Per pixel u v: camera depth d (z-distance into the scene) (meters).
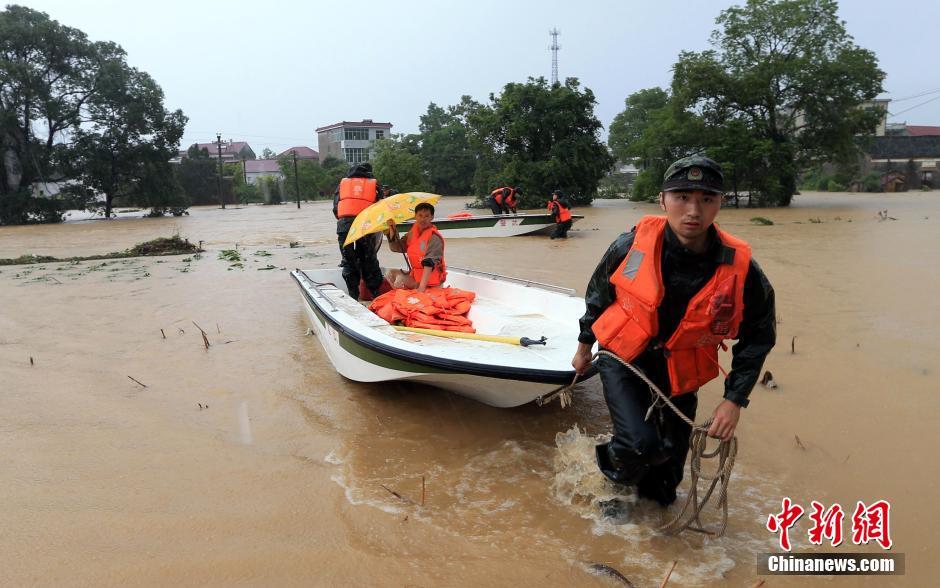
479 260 12.59
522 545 2.89
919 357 5.34
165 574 2.73
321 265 12.43
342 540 2.96
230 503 3.33
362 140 84.81
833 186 51.25
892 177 49.19
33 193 35.75
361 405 4.70
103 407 4.77
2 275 11.97
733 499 3.27
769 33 29.44
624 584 2.60
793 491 3.33
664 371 2.84
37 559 2.85
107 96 37.00
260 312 7.96
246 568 2.76
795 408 4.39
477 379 3.92
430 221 5.90
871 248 12.58
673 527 2.96
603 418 4.37
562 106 34.25
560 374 3.61
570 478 3.36
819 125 29.58
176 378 5.41
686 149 32.06
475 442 4.02
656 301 2.59
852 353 5.51
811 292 8.12
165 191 39.72
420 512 3.19
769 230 17.28
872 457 3.66
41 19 35.84
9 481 3.61
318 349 6.22
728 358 5.74
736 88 29.23
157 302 8.77
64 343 6.60
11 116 33.34
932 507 3.14
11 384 5.30
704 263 2.57
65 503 3.35
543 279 9.99
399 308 5.24
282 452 3.95
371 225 5.58
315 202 66.50
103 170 37.09
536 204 33.56
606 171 36.47
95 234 24.14
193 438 4.18
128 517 3.20
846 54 28.38
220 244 17.64
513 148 34.91
